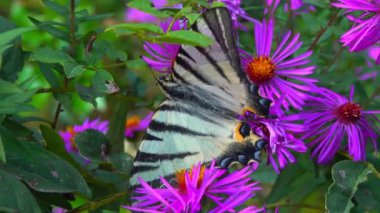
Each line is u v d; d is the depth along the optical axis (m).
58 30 0.88
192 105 0.84
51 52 0.84
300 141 0.86
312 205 0.90
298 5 0.94
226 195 0.86
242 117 0.85
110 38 1.02
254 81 0.87
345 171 0.86
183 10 0.83
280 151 0.86
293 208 0.90
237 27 0.90
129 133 1.00
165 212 0.83
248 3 0.95
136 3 0.82
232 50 0.84
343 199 0.85
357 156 0.87
